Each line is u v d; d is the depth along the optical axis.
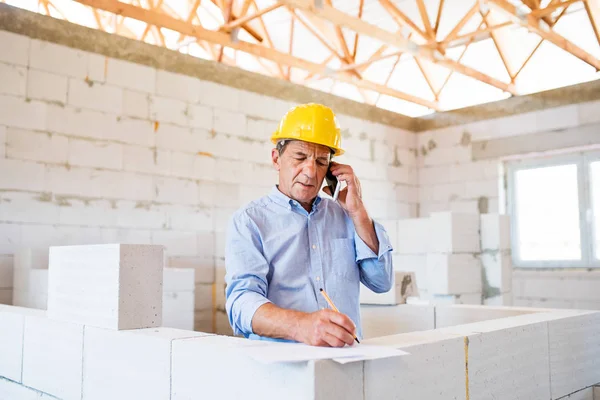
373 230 1.51
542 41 6.42
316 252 1.49
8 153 4.29
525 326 1.57
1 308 2.14
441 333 1.39
